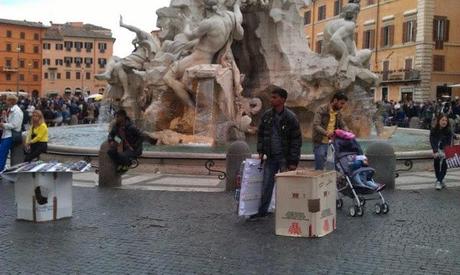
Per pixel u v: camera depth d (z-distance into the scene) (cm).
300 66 2242
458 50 6291
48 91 13200
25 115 2598
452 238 852
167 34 2423
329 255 757
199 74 1914
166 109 2098
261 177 967
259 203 968
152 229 893
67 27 13750
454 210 1061
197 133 1931
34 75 13238
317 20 7819
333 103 1107
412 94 6325
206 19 1980
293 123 943
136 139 1282
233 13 2016
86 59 13450
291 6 2295
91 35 13438
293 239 840
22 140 1429
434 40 6184
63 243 806
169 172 1454
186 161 1456
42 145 1292
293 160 944
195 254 757
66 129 2783
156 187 1267
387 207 1020
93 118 3688
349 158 1009
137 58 2422
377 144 1293
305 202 845
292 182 852
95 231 877
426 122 3198
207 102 1925
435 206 1097
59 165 948
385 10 6775
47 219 941
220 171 1389
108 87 2598
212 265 710
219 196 1171
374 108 2383
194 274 675
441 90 6269
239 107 1992
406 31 6444
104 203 1094
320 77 2192
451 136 1297
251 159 953
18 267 695
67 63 13338
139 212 1016
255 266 707
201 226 916
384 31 6806
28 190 934
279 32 2272
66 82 13375
